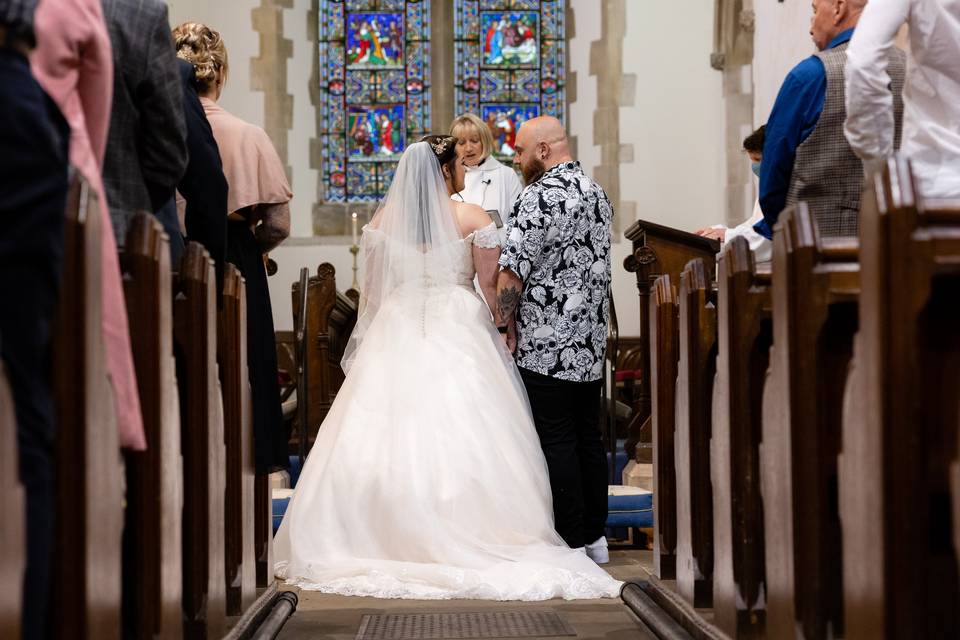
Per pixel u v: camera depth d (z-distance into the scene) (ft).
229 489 11.70
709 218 41.63
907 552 6.29
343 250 42.01
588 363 17.08
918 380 6.23
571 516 17.02
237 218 13.88
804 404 8.10
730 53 39.86
